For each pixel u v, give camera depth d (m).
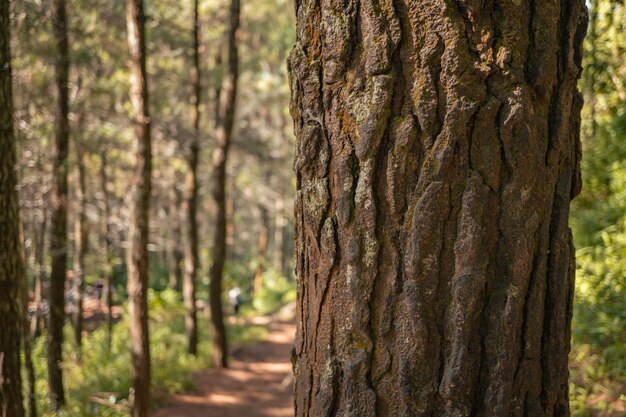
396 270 1.65
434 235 1.61
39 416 8.88
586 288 5.54
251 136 22.05
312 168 1.78
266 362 15.05
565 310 1.74
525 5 1.63
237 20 13.00
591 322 4.94
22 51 8.62
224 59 17.97
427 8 1.61
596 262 6.03
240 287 31.28
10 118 5.08
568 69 1.71
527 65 1.64
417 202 1.62
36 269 11.09
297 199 1.87
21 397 5.15
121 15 10.89
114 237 18.00
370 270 1.67
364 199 1.67
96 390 10.30
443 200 1.60
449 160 1.60
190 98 16.17
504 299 1.60
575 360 4.65
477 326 1.61
